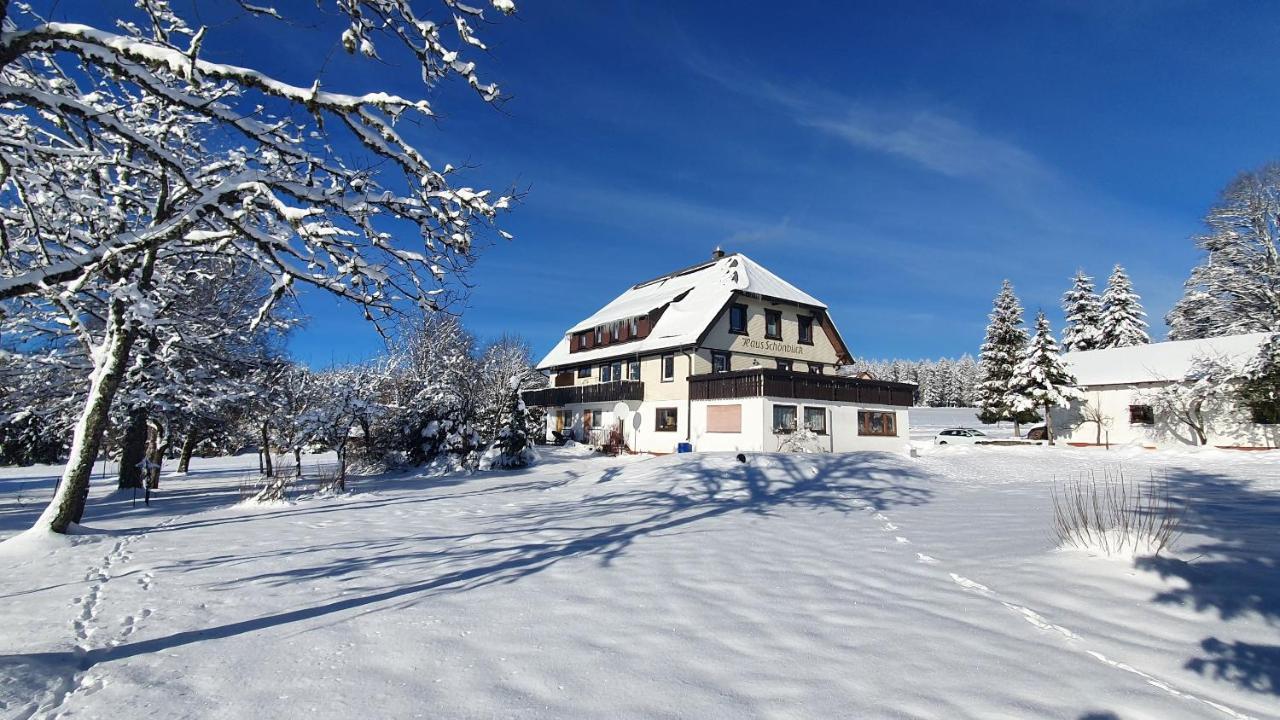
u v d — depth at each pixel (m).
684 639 4.68
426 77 5.52
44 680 3.92
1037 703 3.64
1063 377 33.84
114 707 3.55
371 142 5.59
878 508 12.04
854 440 29.36
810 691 3.79
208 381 17.20
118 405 15.40
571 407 38.88
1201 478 16.50
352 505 13.84
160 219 9.78
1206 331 37.88
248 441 29.22
